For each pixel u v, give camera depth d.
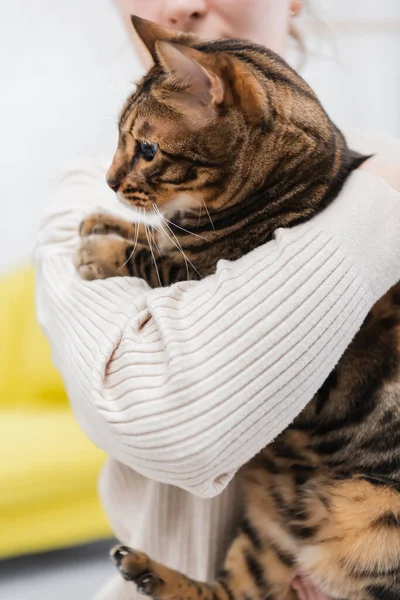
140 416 1.01
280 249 1.09
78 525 3.10
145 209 1.38
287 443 1.31
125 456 1.09
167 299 1.09
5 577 3.04
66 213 1.46
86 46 4.03
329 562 1.31
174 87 1.30
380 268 1.11
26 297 3.73
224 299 1.05
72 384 1.18
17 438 3.13
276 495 1.36
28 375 3.59
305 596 1.38
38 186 4.23
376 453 1.27
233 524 1.40
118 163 1.39
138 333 1.09
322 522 1.33
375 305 1.27
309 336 1.04
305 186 1.25
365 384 1.26
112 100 3.05
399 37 4.15
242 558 1.39
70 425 3.27
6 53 4.14
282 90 1.29
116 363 1.07
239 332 1.02
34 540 3.04
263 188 1.27
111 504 1.43
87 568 3.12
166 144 1.31
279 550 1.38
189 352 1.02
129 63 2.05
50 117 4.13
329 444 1.29
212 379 1.00
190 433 0.99
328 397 1.27
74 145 4.10
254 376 1.01
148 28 1.35
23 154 4.21
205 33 1.45
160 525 1.33
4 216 4.28
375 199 1.15
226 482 1.07
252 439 1.03
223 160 1.28
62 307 1.25
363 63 4.11
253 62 1.30
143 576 1.30
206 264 1.33
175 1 1.42
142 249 1.36
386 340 1.26
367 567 1.29
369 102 4.14
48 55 4.11
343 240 1.10
